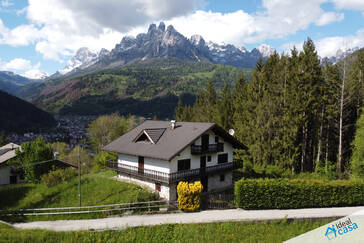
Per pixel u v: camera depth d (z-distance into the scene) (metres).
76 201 29.47
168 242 19.84
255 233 20.88
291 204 25.52
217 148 34.34
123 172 34.53
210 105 81.75
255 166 44.22
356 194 25.94
